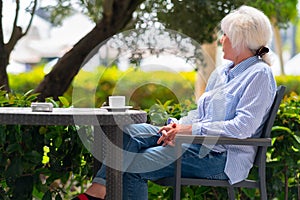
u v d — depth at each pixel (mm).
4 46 6660
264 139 4457
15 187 4930
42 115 4062
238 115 4449
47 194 5004
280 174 5637
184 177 4570
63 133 4965
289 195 5758
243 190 5547
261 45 4695
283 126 5461
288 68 21062
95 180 4449
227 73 4809
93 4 7801
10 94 5469
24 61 20969
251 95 4488
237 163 4574
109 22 6902
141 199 4617
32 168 4984
